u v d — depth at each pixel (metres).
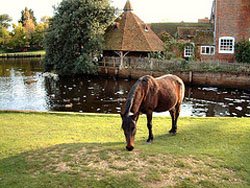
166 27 51.78
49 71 47.09
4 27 108.25
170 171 7.98
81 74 43.25
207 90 33.09
